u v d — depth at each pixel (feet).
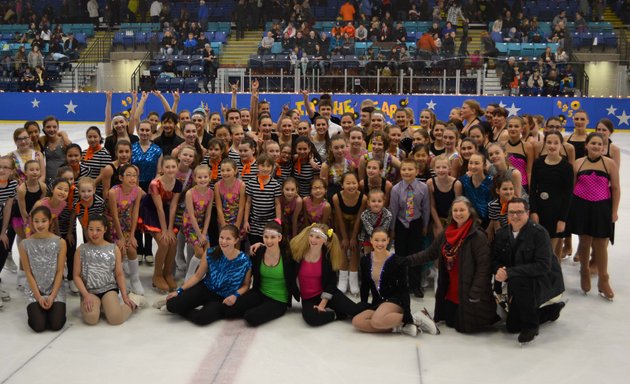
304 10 88.58
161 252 22.15
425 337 18.60
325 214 22.40
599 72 76.18
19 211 22.63
